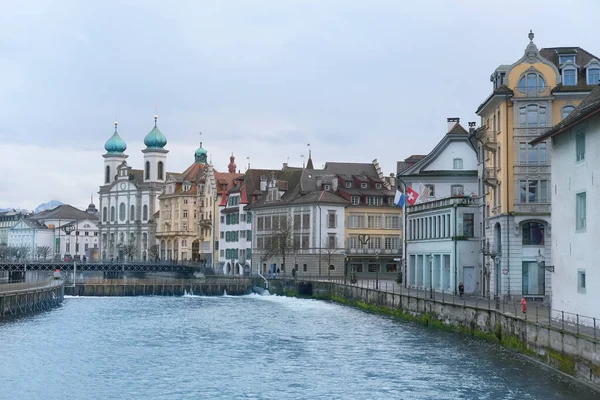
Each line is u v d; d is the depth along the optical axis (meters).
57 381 55.16
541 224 81.75
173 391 52.00
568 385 49.91
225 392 51.56
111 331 83.75
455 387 51.12
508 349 63.16
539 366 56.00
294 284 141.12
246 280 152.62
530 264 81.81
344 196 160.38
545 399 46.69
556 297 60.72
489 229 88.88
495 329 66.44
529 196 81.75
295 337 77.38
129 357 65.38
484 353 63.03
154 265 176.50
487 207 91.25
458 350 65.44
